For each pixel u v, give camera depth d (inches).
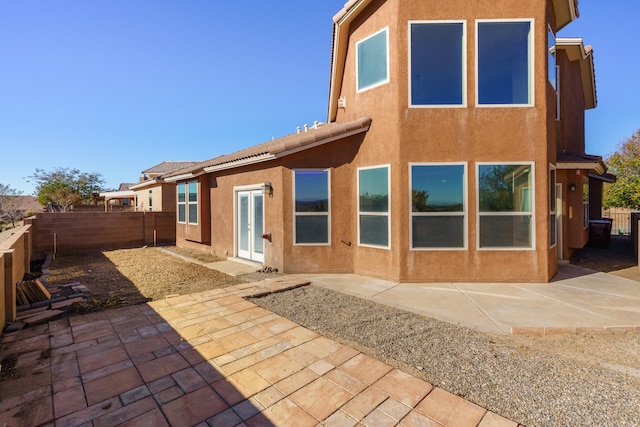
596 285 280.7
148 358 153.8
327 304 239.8
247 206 418.0
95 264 424.8
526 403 117.6
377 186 318.0
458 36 294.7
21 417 111.2
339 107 389.1
